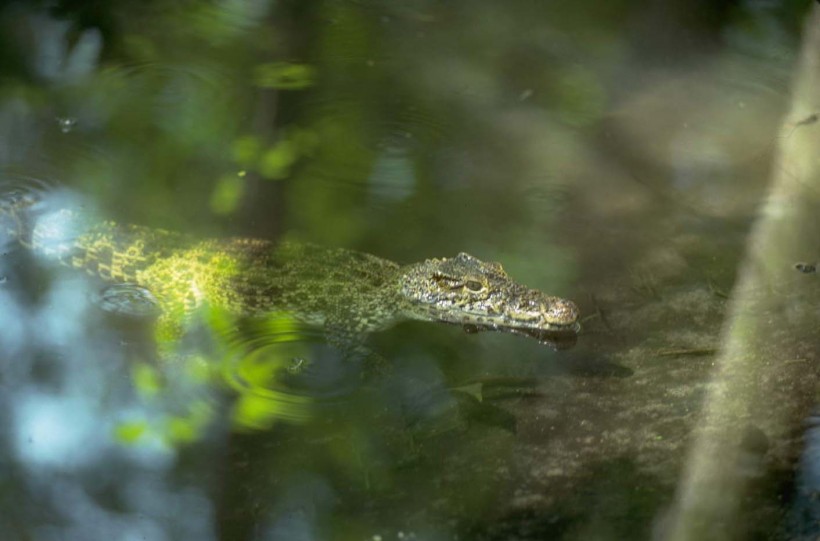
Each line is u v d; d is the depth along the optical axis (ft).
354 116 40.32
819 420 24.72
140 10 47.09
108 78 41.81
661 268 32.27
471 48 46.37
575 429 24.89
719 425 24.73
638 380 26.89
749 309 29.94
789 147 36.88
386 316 30.14
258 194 34.94
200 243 31.96
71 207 33.68
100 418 25.23
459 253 31.60
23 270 31.01
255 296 29.99
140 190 34.94
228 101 40.70
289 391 26.35
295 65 43.75
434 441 24.50
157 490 22.99
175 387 26.35
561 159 38.19
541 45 47.01
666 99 43.04
